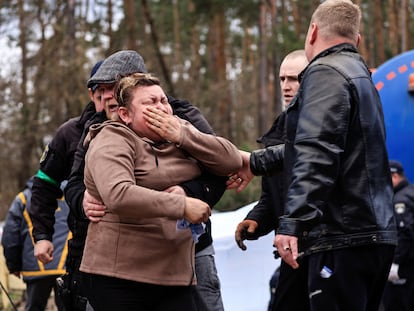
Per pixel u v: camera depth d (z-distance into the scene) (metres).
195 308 4.48
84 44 24.50
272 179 5.41
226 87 28.84
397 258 8.38
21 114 24.72
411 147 10.83
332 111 4.57
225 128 28.23
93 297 4.42
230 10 31.55
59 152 5.87
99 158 4.25
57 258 8.35
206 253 5.40
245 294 7.84
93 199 4.37
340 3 4.88
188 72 31.64
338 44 4.84
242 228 5.69
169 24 38.06
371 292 4.90
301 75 4.89
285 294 5.18
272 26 30.27
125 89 4.44
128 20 27.67
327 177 4.51
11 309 9.76
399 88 10.86
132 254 4.29
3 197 25.28
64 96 23.77
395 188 8.55
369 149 4.68
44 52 24.86
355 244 4.64
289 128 4.81
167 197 4.16
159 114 4.41
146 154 4.36
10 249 8.47
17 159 25.56
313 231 4.72
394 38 31.95
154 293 4.37
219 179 4.62
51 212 6.18
